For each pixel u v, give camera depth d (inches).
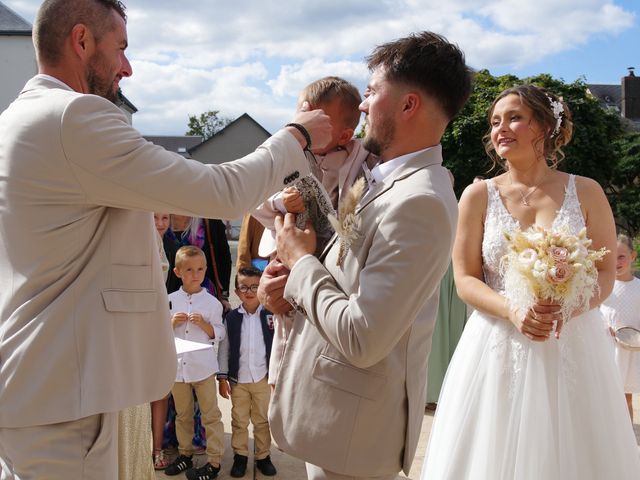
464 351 122.2
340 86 97.7
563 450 110.0
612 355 120.0
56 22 83.0
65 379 77.2
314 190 89.1
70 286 78.4
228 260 208.1
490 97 863.1
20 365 76.7
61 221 77.8
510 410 113.8
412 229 74.0
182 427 173.6
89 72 85.3
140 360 83.4
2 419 77.4
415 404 82.7
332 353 80.9
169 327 88.8
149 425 136.6
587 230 123.6
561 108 125.0
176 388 171.3
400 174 80.2
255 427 174.4
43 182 77.0
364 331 72.4
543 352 113.6
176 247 201.3
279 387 85.4
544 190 124.6
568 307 107.3
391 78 81.7
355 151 97.0
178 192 77.5
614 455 112.7
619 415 115.6
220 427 172.4
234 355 173.8
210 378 171.6
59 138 75.9
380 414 79.8
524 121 123.6
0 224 79.2
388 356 80.1
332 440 79.5
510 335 116.2
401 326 73.6
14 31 1093.1
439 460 118.2
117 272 81.0
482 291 119.6
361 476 79.7
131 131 78.7
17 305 78.5
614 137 933.2
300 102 99.5
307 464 87.4
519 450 110.4
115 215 81.8
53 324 77.1
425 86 80.7
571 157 874.1
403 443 82.3
